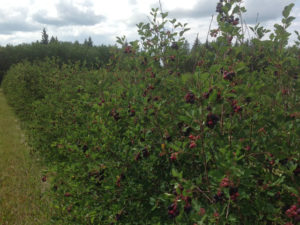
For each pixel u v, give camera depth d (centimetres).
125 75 432
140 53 385
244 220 217
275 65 268
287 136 218
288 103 247
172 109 309
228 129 217
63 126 573
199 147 230
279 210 212
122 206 292
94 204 332
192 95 194
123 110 322
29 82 1017
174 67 379
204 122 194
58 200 384
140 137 290
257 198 211
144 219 292
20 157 677
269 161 222
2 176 568
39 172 585
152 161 284
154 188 294
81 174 346
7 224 413
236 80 222
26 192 504
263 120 226
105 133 317
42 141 631
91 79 677
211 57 299
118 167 299
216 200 195
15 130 959
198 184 227
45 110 673
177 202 190
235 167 167
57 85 769
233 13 280
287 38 259
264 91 254
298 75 260
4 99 1788
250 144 221
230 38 274
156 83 340
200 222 184
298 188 201
